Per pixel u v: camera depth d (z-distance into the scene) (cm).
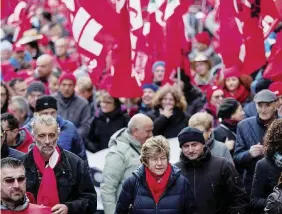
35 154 1831
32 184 1827
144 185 1781
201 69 2834
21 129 2134
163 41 2567
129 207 1794
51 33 3897
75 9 2258
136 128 2030
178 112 2431
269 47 2656
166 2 2502
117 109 2536
